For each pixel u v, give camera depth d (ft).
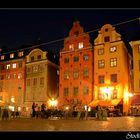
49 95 198.80
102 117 82.43
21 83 209.26
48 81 199.62
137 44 168.25
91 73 179.22
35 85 201.98
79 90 181.37
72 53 188.75
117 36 174.91
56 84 209.46
